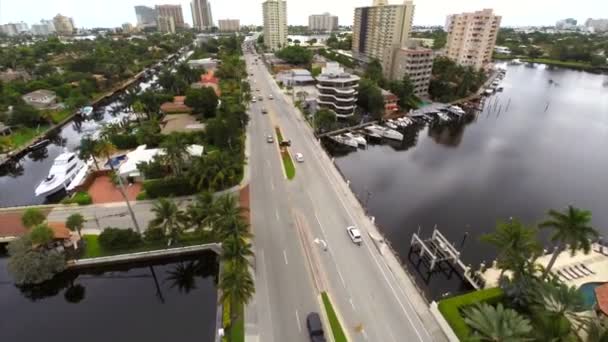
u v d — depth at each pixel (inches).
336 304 1492.4
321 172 2731.3
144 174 2504.9
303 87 5718.5
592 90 6437.0
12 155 3284.9
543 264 1772.9
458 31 6909.5
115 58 7249.0
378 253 1817.2
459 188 2746.1
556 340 1138.0
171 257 1856.5
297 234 1951.3
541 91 6309.1
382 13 7224.4
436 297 1668.3
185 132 3280.0
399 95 4842.5
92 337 1505.9
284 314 1437.0
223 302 1424.7
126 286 1814.7
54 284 1771.7
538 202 2554.1
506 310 1203.9
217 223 1635.1
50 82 5364.2
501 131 4202.8
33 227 1815.9
